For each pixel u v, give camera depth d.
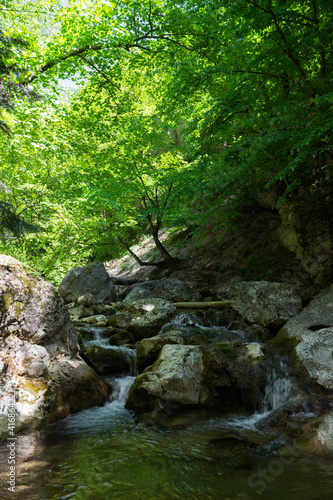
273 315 6.87
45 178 8.34
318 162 8.32
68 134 8.57
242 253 11.31
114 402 4.88
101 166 11.22
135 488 2.57
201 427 3.92
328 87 6.05
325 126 5.32
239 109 8.05
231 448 3.33
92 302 9.95
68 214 8.65
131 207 12.73
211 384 4.62
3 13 8.02
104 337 7.25
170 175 10.77
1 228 6.02
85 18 8.09
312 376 4.62
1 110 6.41
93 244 12.41
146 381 4.57
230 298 9.41
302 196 9.25
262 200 11.80
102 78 9.88
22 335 4.32
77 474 2.80
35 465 2.96
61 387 4.36
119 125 10.01
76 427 3.91
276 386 4.65
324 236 8.18
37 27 8.89
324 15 6.23
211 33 7.79
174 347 5.13
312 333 5.34
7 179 7.77
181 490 2.55
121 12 8.37
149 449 3.31
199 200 9.80
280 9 5.93
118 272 17.23
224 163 8.05
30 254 8.48
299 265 9.12
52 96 8.70
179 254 13.83
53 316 4.79
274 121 6.34
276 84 7.70
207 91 9.20
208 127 8.61
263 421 3.98
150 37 8.84
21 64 7.57
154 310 7.43
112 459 3.09
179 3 8.10
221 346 5.48
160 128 10.61
